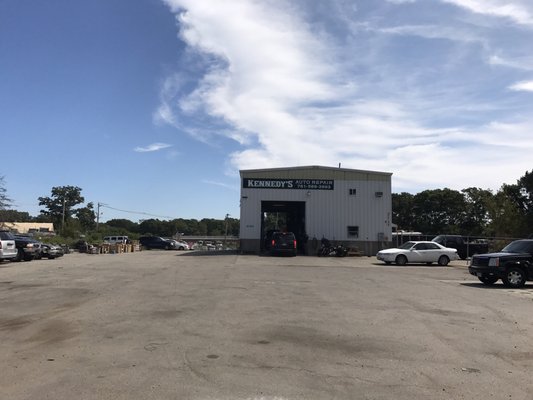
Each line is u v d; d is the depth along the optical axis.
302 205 41.50
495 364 7.07
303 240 39.12
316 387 5.89
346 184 39.41
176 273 20.28
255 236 38.84
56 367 6.62
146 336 8.49
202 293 14.01
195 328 9.17
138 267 23.59
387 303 12.66
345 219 39.16
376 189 39.47
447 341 8.45
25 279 17.78
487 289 16.64
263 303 12.23
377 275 20.97
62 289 14.82
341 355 7.39
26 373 6.35
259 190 39.19
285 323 9.73
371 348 7.86
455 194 80.25
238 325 9.47
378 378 6.30
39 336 8.52
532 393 5.80
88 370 6.49
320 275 20.27
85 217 109.38
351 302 12.70
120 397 5.46
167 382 6.00
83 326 9.33
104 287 15.34
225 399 5.43
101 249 44.75
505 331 9.38
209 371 6.46
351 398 5.53
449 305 12.55
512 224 43.22
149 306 11.66
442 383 6.15
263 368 6.64
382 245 39.00
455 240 37.12
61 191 107.88
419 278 20.20
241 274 20.00
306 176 39.34
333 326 9.53
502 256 17.62
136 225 135.00
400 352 7.64
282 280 17.88
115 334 8.65
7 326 9.35
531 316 11.07
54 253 32.19
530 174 60.94
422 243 29.92
